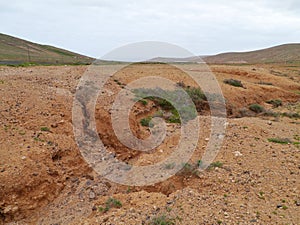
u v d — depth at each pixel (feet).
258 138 24.62
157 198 17.29
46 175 19.92
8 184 17.92
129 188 20.34
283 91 64.13
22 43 263.08
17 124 24.08
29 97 28.78
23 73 42.42
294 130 29.27
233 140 24.04
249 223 13.62
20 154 20.16
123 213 15.79
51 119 26.13
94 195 20.15
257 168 19.24
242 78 73.36
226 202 15.70
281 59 261.85
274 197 16.03
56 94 31.17
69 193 20.47
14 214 17.80
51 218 18.24
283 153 21.54
